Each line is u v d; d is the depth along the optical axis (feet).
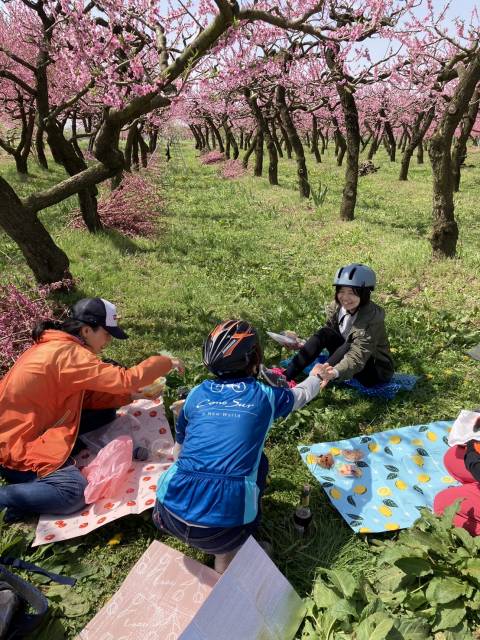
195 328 17.38
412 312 18.80
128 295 20.13
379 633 6.58
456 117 21.86
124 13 18.15
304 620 7.55
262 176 62.75
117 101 17.30
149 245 27.76
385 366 12.89
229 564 7.58
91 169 17.79
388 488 10.02
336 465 10.62
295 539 9.03
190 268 24.32
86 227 28.02
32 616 7.30
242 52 27.81
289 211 39.55
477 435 8.64
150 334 16.70
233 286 22.21
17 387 9.71
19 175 48.98
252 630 7.09
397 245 28.07
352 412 12.52
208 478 7.45
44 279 18.37
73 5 17.72
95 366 9.77
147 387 12.42
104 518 9.01
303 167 43.83
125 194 32.45
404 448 11.06
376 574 8.23
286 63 37.86
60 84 38.29
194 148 134.31
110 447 9.67
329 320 13.26
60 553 8.61
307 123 101.96
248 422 7.72
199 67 20.10
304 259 26.58
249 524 7.81
